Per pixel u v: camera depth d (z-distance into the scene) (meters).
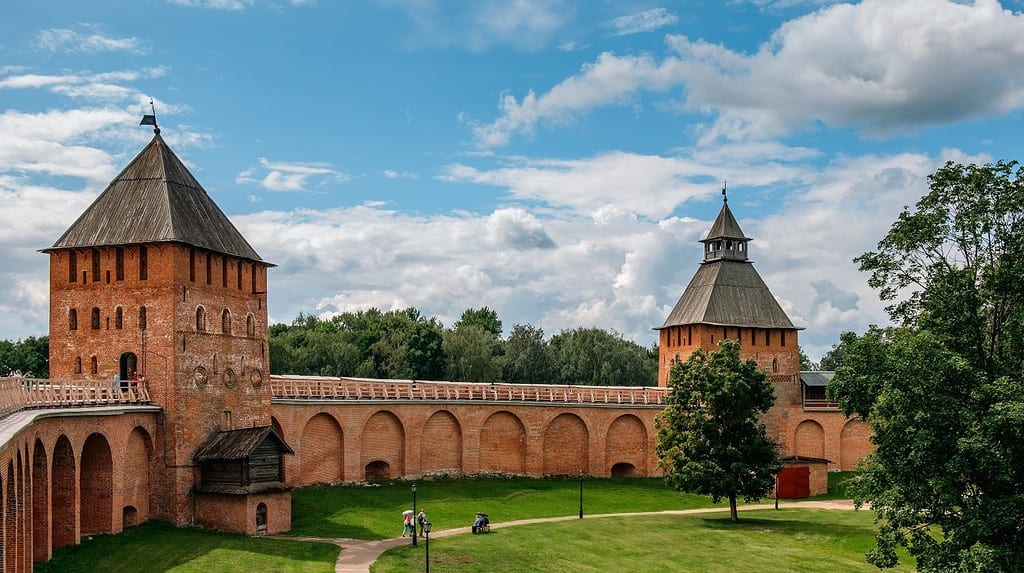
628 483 71.88
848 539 51.19
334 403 60.53
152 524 45.66
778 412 78.88
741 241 81.38
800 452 79.69
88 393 41.09
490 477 69.31
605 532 51.56
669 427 59.44
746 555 47.12
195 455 47.69
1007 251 33.56
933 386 32.34
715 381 56.97
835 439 80.50
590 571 42.28
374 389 63.81
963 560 29.52
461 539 47.62
